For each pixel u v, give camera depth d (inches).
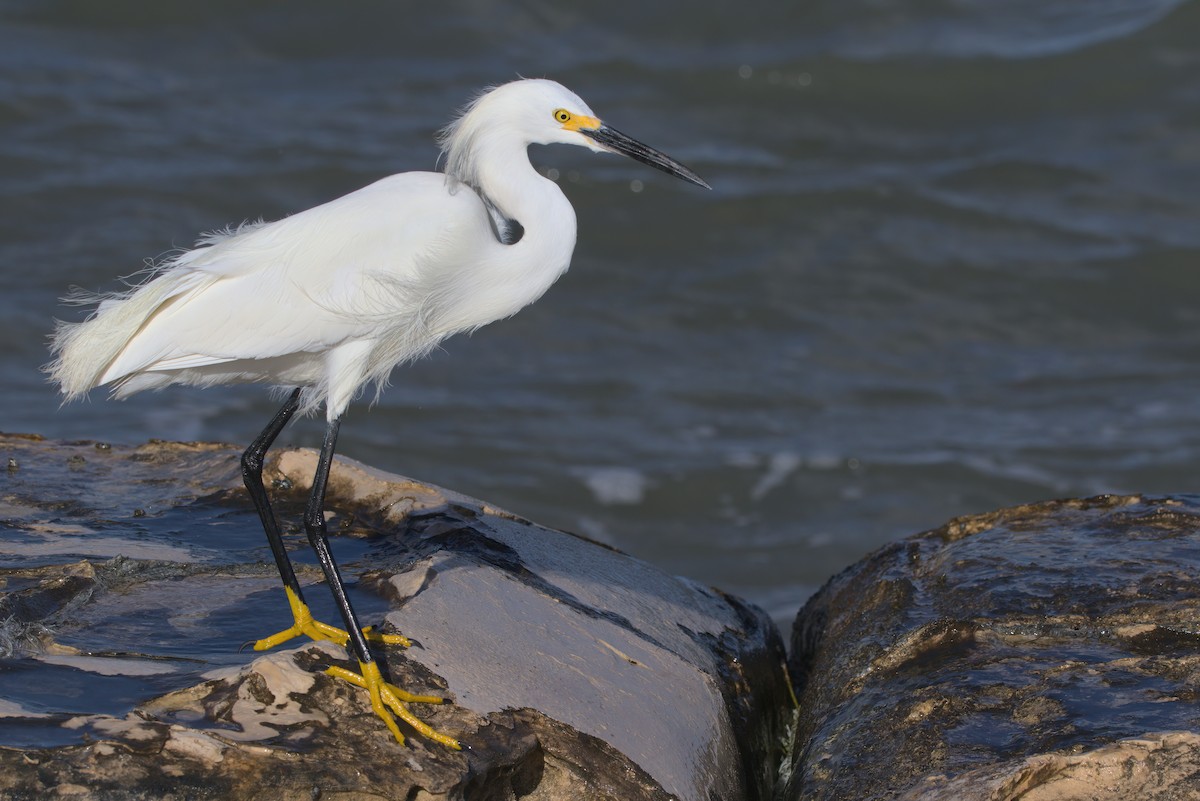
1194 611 291.9
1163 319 756.0
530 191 302.2
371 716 242.5
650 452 628.7
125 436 612.4
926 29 1066.7
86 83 945.5
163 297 273.1
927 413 668.1
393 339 296.7
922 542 356.8
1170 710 257.9
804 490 603.2
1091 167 902.4
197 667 257.3
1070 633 293.3
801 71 1001.5
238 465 369.4
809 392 684.7
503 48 1027.3
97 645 266.7
